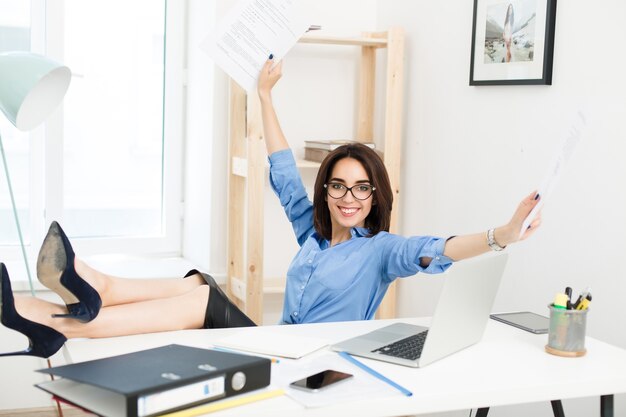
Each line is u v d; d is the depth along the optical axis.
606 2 2.31
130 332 1.90
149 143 3.76
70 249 1.83
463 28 2.99
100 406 1.33
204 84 3.53
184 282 2.20
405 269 2.17
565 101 2.48
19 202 3.51
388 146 3.30
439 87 3.15
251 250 3.21
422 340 1.87
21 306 1.80
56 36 3.47
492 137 2.83
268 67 2.56
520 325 2.06
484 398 1.55
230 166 3.39
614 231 2.28
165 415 1.31
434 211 3.20
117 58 3.66
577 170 2.43
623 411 2.20
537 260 2.61
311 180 3.61
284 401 1.43
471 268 1.75
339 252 2.30
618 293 2.27
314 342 1.82
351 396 1.46
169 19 3.69
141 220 3.79
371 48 3.54
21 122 2.35
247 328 1.98
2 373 3.16
